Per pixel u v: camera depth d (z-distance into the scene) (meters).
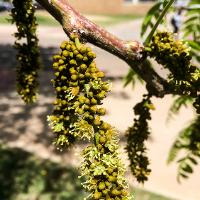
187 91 1.80
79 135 1.37
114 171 1.32
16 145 10.48
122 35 28.56
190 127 2.97
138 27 31.75
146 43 1.90
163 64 1.82
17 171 9.20
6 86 15.46
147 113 2.05
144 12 43.19
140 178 2.02
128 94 15.30
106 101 14.50
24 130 11.41
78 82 1.37
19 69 2.04
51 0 1.55
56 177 9.04
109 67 18.48
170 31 1.86
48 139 10.83
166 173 9.43
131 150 2.04
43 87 15.03
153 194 8.54
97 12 42.72
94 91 1.36
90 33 1.62
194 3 3.01
